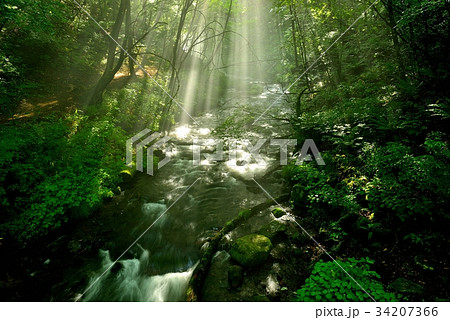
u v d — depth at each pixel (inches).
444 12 201.8
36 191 195.2
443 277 117.1
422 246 134.6
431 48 229.3
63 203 192.4
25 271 161.6
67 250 182.1
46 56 407.5
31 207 184.7
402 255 135.0
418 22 221.1
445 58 214.2
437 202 140.6
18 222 177.5
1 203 179.9
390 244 143.8
